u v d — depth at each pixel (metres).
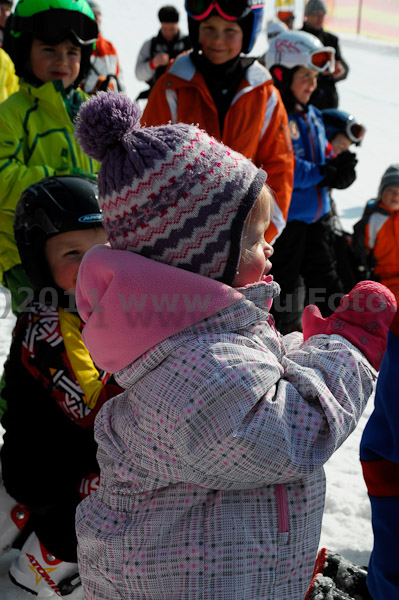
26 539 1.81
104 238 1.71
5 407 1.96
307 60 3.23
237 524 1.11
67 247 1.67
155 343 1.11
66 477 1.68
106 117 1.10
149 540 1.13
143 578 1.13
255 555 1.10
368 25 12.50
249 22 2.68
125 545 1.15
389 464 1.25
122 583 1.15
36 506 1.69
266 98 2.70
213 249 1.08
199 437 1.07
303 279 3.48
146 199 1.07
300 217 3.23
